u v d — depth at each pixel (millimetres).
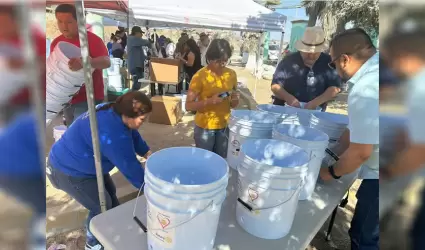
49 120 2148
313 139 1558
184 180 1193
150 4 4492
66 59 1899
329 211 1394
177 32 23438
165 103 5340
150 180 922
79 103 2707
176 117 5457
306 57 2887
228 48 2396
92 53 2609
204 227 940
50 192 2801
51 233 2279
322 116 2086
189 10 4633
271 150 1377
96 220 1187
